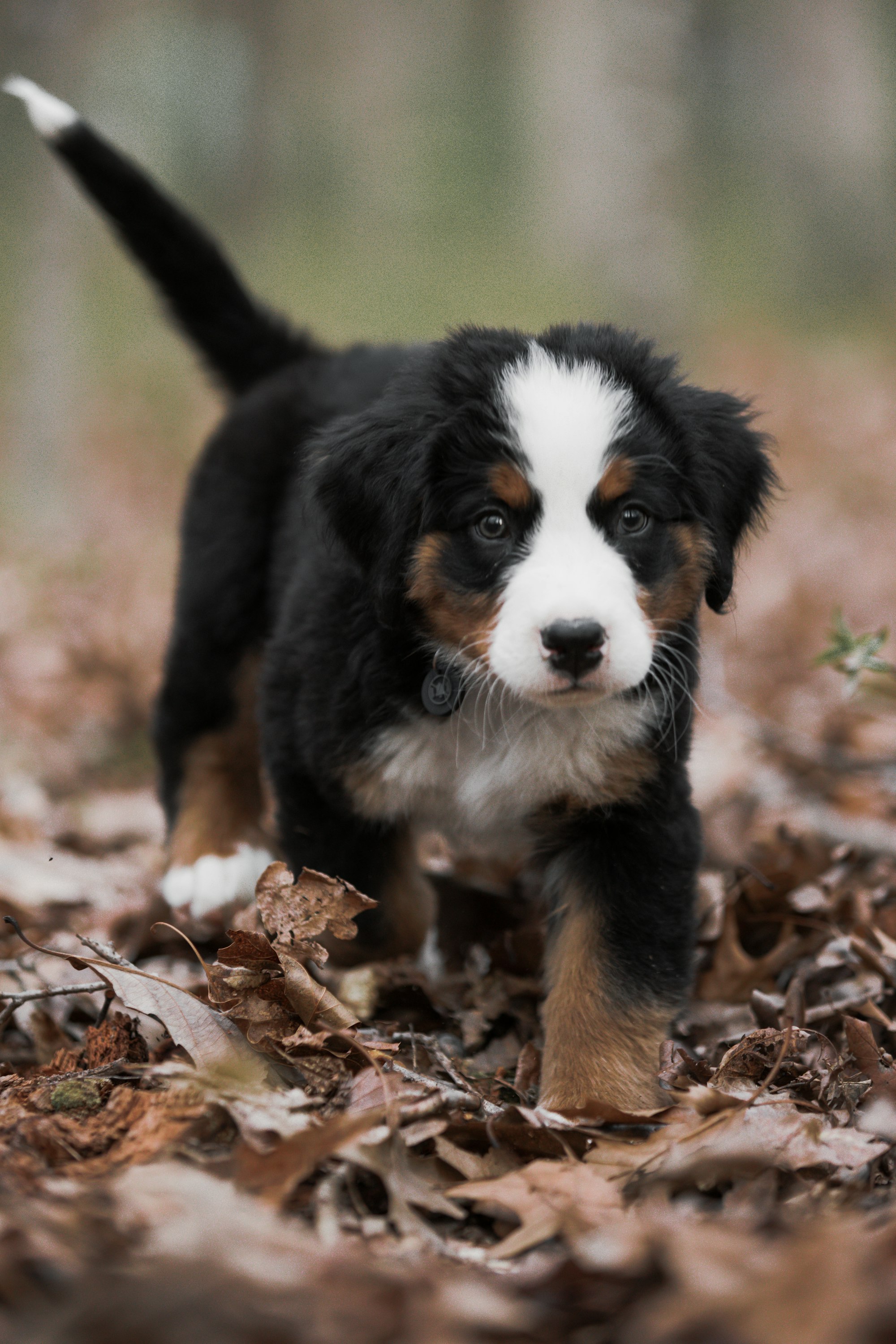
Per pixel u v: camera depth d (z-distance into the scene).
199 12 28.72
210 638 5.76
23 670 9.39
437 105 34.56
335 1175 3.17
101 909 5.79
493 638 4.04
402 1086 3.59
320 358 6.28
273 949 3.95
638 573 4.20
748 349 23.52
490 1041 4.55
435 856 6.13
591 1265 2.69
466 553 4.21
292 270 28.69
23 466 15.17
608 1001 4.16
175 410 20.53
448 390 4.34
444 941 5.29
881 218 31.86
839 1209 3.10
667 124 15.62
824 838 5.84
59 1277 2.54
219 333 6.46
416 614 4.39
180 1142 3.28
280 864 4.32
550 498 4.12
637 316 15.85
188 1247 2.66
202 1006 3.83
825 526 13.80
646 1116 3.61
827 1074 3.84
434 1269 2.83
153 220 6.38
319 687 4.57
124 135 26.56
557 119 28.80
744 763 6.97
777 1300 2.40
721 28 31.75
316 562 4.91
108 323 24.33
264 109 30.92
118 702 8.77
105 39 20.52
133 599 10.84
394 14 33.56
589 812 4.45
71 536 13.48
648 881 4.36
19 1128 3.34
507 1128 3.45
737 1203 3.22
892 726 7.64
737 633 9.71
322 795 4.64
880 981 4.64
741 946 5.19
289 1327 2.39
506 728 4.44
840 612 5.82
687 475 4.39
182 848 5.66
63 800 7.64
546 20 30.27
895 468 16.64
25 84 6.36
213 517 5.84
